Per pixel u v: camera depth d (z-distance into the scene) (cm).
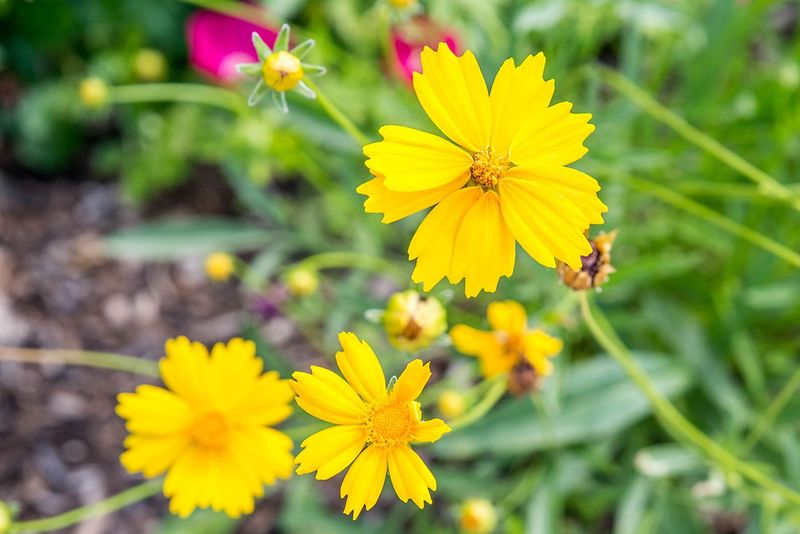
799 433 53
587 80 59
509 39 52
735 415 52
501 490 54
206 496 39
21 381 61
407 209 33
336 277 65
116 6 65
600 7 54
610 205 52
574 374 51
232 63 59
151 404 38
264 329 63
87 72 67
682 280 55
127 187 65
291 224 66
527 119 33
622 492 53
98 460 59
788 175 57
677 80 68
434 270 34
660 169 55
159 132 64
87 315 64
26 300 64
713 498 51
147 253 58
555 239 33
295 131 54
